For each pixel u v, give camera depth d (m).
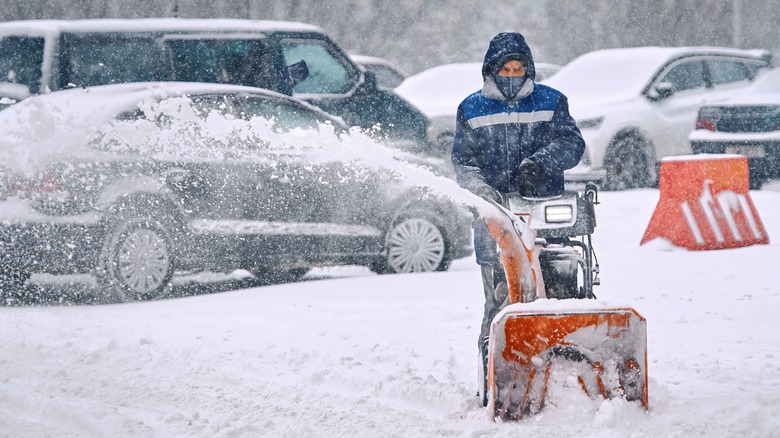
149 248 29.98
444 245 34.25
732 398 16.30
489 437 14.58
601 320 15.12
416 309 26.08
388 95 44.31
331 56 43.78
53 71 38.00
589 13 98.38
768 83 50.97
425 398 16.97
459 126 17.80
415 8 96.25
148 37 40.25
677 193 36.38
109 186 29.39
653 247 36.34
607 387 15.23
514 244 15.75
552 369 15.20
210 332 23.33
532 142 17.56
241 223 31.30
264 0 86.94
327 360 19.81
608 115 49.12
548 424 14.97
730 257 33.25
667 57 52.34
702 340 21.45
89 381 18.88
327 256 32.66
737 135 49.09
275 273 35.81
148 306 28.73
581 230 16.80
